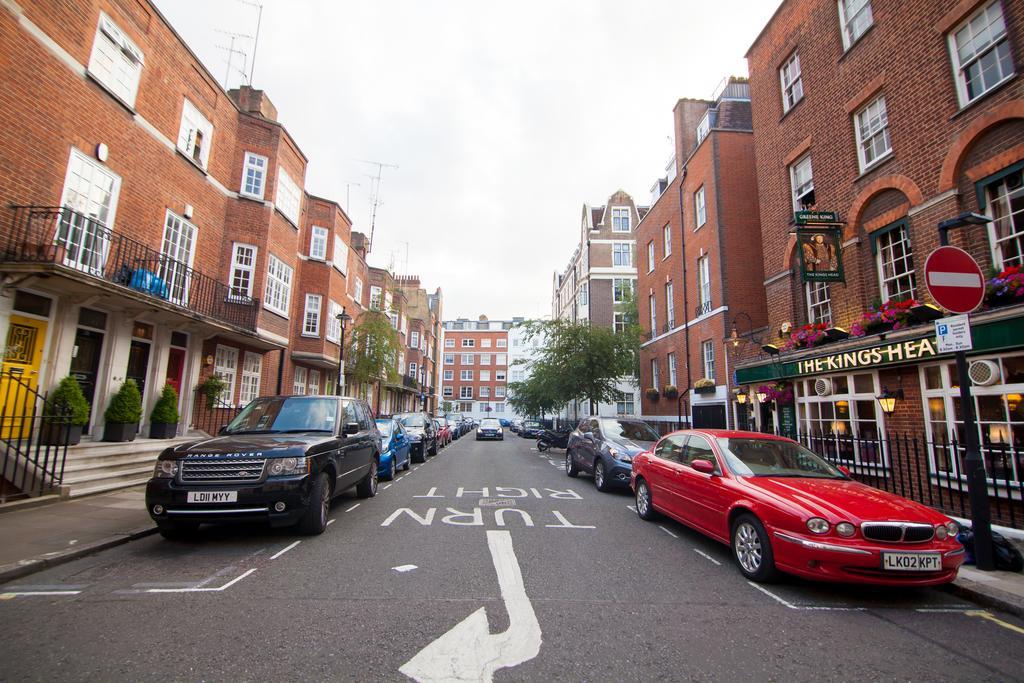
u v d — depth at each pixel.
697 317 17.94
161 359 12.61
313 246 21.52
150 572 4.95
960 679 3.17
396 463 12.72
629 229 39.38
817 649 3.55
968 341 5.40
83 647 3.35
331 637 3.56
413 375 45.34
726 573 5.27
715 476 5.95
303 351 20.64
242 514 5.76
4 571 4.61
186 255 13.56
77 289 9.40
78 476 8.47
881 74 9.38
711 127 18.09
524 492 10.36
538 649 3.44
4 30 8.44
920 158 8.44
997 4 7.35
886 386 8.45
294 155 18.06
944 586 4.89
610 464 10.32
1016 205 7.06
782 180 12.54
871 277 9.63
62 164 9.57
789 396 10.94
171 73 12.77
